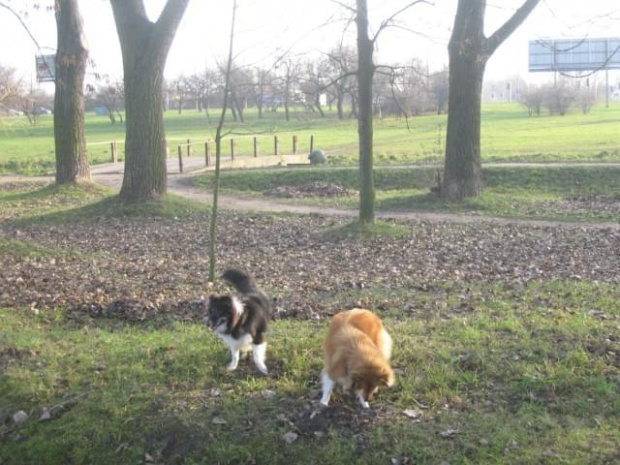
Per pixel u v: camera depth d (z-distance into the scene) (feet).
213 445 20.02
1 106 81.76
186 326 29.94
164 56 72.84
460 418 20.30
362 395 19.89
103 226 66.54
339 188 88.84
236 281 25.45
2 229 65.26
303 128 45.73
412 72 64.23
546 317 29.07
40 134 246.27
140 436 20.90
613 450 18.33
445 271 42.14
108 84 72.33
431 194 77.10
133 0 70.69
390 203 77.20
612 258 45.39
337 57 51.88
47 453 21.08
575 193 82.74
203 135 215.51
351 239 55.21
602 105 364.99
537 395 21.47
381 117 65.92
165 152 75.25
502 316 29.71
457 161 74.69
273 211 74.43
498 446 18.78
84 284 38.55
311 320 30.30
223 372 24.11
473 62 72.23
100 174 114.52
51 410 22.63
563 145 137.59
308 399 21.75
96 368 25.12
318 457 19.21
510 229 59.57
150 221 68.69
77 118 88.12
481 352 24.43
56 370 25.12
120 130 266.77
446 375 22.76
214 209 38.63
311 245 53.78
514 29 70.74
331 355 20.81
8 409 23.13
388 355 22.84
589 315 29.30
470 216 68.95
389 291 36.27
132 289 37.19
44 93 192.65
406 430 19.75
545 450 18.52
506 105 399.44
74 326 31.14
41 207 78.84
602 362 23.07
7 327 30.09
